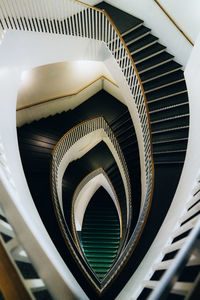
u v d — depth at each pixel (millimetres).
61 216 6594
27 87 7988
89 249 12211
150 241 5148
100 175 11758
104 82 10445
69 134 8695
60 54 6516
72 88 9664
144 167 7078
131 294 3758
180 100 6496
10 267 1648
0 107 4129
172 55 7031
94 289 4984
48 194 6898
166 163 6043
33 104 8602
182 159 5988
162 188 5711
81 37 6641
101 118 9031
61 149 8336
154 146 6270
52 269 2363
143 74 6914
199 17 5984
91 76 9938
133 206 7977
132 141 9070
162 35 7105
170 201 5520
